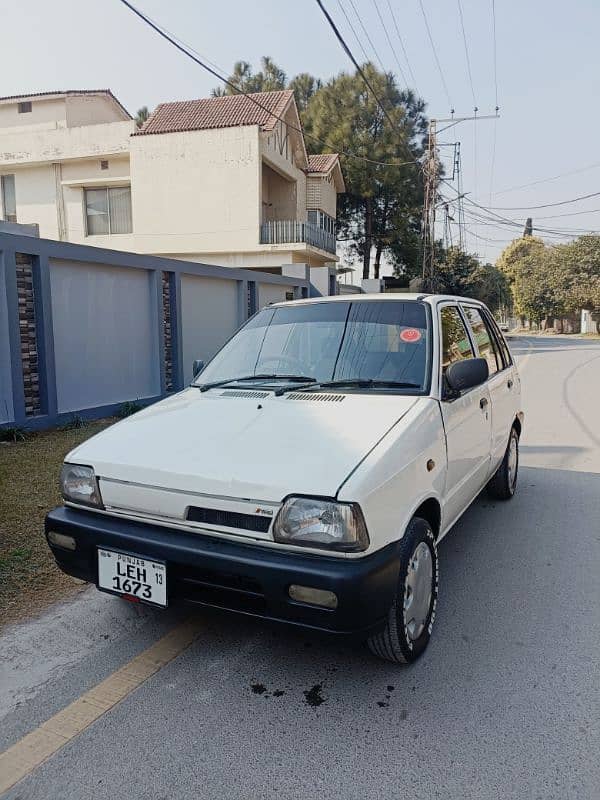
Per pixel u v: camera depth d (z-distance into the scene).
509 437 5.28
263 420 3.09
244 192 24.23
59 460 6.32
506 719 2.53
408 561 2.79
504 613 3.46
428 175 31.58
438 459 3.17
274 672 2.88
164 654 3.03
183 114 26.17
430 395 3.33
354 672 2.88
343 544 2.42
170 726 2.50
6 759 2.32
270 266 25.31
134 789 2.17
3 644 3.10
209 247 24.92
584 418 9.91
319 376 3.61
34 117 28.39
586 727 2.48
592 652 3.04
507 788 2.16
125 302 9.48
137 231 25.41
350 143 33.12
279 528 2.49
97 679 2.82
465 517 5.11
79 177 26.34
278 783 2.19
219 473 2.66
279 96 26.19
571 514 5.18
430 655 3.03
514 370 5.60
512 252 68.31
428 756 2.32
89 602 3.54
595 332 52.59
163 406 3.60
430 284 31.47
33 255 7.64
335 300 4.14
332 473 2.55
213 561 2.55
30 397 7.82
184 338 11.15
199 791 2.16
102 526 2.88
